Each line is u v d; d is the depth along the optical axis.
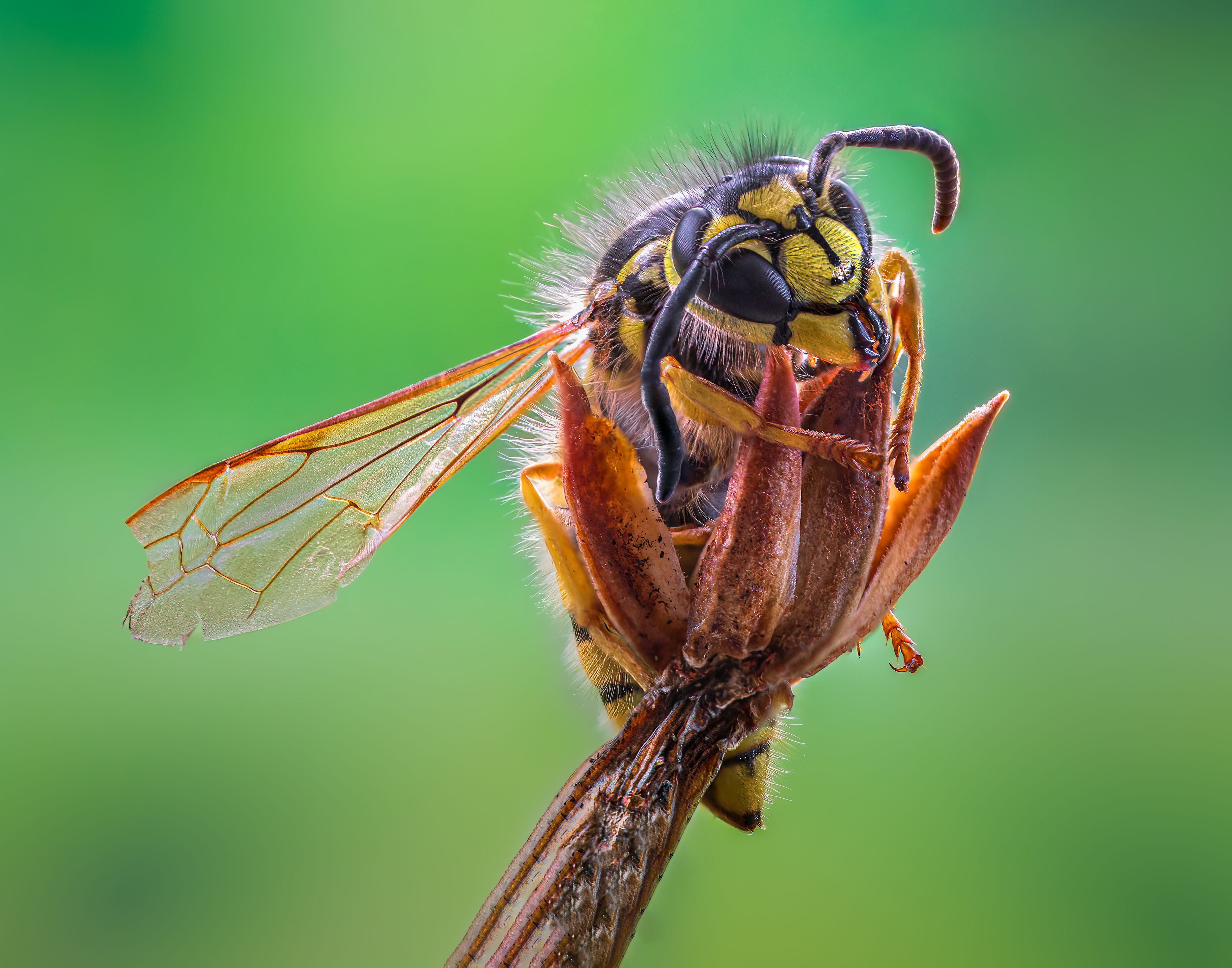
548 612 0.11
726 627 0.09
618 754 0.09
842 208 0.09
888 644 0.10
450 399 0.10
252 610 0.10
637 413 0.10
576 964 0.09
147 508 0.10
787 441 0.09
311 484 0.10
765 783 0.10
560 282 0.10
